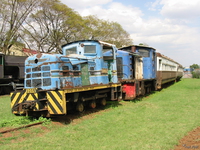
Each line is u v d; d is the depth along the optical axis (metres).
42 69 6.82
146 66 14.04
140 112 7.94
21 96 6.78
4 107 9.07
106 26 32.19
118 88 9.96
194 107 8.82
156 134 5.21
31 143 4.58
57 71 6.66
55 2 24.72
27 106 6.27
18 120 6.56
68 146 4.42
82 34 27.61
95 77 8.55
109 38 33.22
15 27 23.44
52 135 5.15
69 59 7.38
